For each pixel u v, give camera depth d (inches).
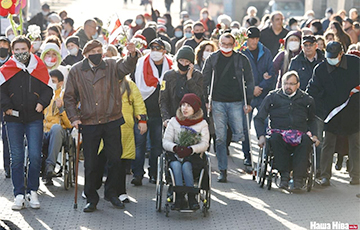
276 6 1711.4
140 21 1013.8
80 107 451.5
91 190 450.9
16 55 442.0
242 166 610.5
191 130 446.3
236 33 627.2
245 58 554.6
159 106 514.3
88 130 442.9
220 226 422.9
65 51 686.5
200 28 749.3
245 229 416.5
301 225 425.1
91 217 438.6
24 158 480.7
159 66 531.5
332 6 1492.4
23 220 428.1
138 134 523.2
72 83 442.0
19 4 553.0
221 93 548.7
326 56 520.4
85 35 700.0
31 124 450.0
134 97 487.5
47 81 449.7
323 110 527.8
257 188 522.9
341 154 574.9
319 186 528.1
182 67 485.1
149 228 417.1
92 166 447.8
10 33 710.5
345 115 522.0
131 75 532.4
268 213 451.8
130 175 565.9
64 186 506.3
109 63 445.7
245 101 555.5
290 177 516.7
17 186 451.8
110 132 447.2
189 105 446.6
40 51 650.8
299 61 572.7
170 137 450.9
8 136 448.8
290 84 516.4
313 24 834.2
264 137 520.7
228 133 643.5
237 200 485.4
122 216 442.3
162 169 444.8
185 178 435.8
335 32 725.9
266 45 797.2
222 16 889.5
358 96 521.0
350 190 517.7
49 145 497.0
